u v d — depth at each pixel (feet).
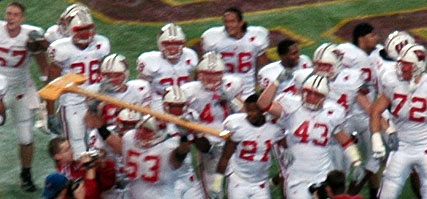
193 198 91.40
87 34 98.37
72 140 99.30
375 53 98.84
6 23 99.55
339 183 82.89
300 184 89.86
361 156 100.01
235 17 100.42
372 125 92.22
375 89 99.19
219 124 94.12
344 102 95.71
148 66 97.40
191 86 93.40
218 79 92.53
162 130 85.97
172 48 96.68
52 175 79.61
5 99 100.53
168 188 88.07
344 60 98.02
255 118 88.63
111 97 91.97
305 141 88.94
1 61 99.66
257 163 90.17
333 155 93.81
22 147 100.42
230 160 91.09
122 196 89.30
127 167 87.51
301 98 88.99
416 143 91.50
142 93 94.17
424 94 89.92
